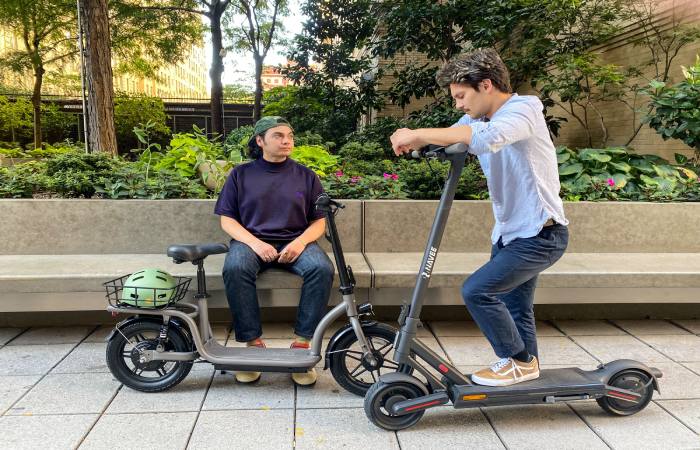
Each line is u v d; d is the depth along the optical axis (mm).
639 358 2980
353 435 2178
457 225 3639
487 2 6984
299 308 2678
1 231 3424
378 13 8750
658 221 3705
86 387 2551
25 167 4375
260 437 2150
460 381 2203
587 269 3180
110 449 2047
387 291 3131
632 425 2271
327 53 10172
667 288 3174
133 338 2879
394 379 2152
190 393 2514
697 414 2361
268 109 12586
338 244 2344
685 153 5930
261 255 2699
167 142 21594
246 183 2883
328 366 2449
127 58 15961
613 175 4523
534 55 6496
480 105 1998
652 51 6156
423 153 2049
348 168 5090
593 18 6598
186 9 13508
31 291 2898
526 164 1969
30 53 15328
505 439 2162
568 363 2904
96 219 3484
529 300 2320
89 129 7059
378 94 9797
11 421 2230
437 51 7836
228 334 3256
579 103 7301
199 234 3557
